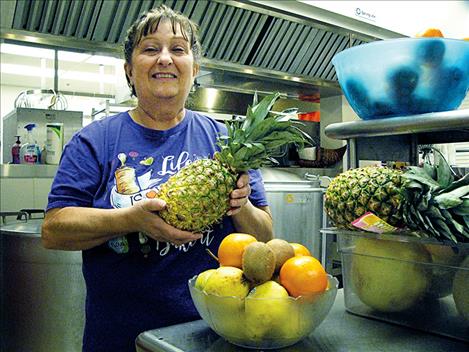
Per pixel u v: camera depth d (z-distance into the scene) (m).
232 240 0.76
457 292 0.75
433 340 0.76
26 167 2.27
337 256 2.77
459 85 1.02
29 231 1.86
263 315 0.66
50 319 1.85
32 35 2.10
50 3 2.01
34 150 2.41
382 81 1.03
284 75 2.97
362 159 1.21
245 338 0.69
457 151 2.74
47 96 3.08
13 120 2.66
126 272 1.06
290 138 0.93
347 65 1.10
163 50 1.08
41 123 2.59
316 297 0.69
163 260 1.06
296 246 0.82
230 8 2.41
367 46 1.03
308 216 2.63
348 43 3.04
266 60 2.81
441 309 0.78
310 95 3.45
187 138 1.17
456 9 3.21
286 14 2.55
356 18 2.78
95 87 5.80
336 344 0.73
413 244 0.79
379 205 0.82
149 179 1.08
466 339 0.75
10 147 2.78
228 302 0.67
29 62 4.59
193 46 1.20
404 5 3.04
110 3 2.10
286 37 2.74
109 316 1.06
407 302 0.81
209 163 0.92
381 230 0.81
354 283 0.87
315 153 3.16
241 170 0.94
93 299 1.09
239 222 1.14
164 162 1.11
